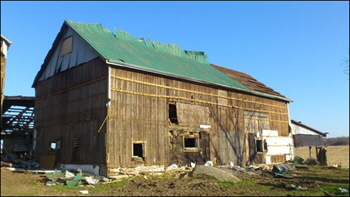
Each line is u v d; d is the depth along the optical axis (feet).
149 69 59.31
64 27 68.13
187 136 65.36
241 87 82.43
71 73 64.44
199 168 54.54
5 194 36.01
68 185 44.24
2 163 57.93
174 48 90.89
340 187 45.98
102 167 52.11
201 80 69.36
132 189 43.24
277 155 90.43
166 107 62.39
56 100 67.67
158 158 58.90
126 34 78.89
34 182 44.11
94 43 60.85
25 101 77.00
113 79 54.75
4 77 61.98
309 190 43.98
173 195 39.55
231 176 52.75
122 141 53.98
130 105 56.34
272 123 90.94
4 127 80.69
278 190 44.14
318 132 109.29
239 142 77.92
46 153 67.15
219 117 73.67
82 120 58.65
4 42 61.87
